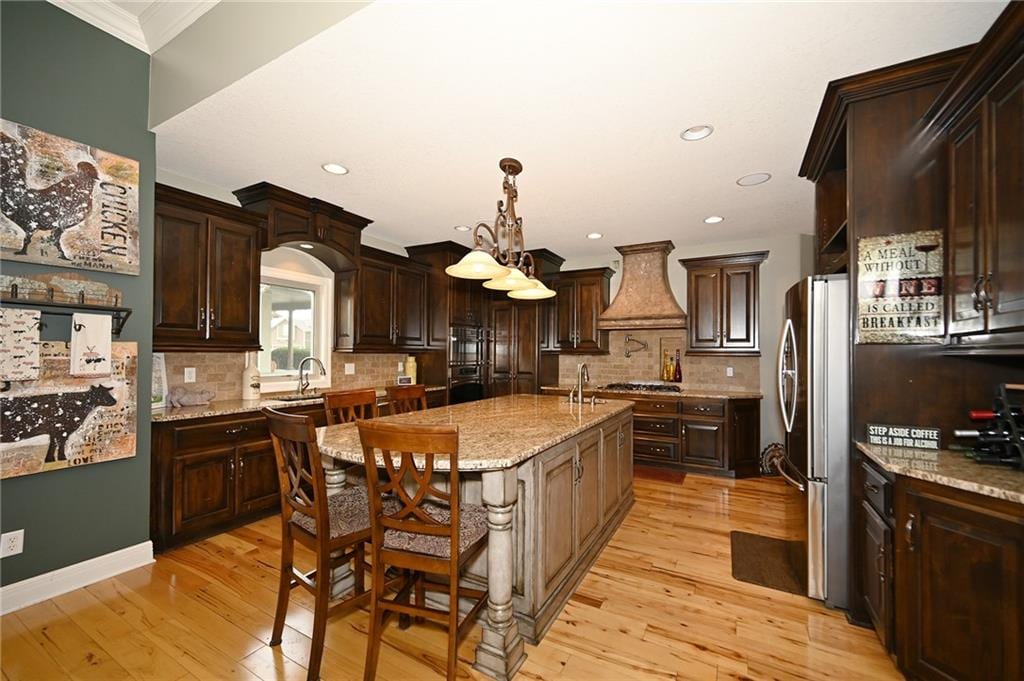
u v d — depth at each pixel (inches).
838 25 66.4
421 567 64.6
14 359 80.2
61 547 87.4
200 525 111.8
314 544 68.0
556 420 103.5
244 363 145.6
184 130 99.3
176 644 73.7
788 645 74.8
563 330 222.4
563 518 89.4
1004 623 51.7
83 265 88.5
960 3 62.0
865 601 77.4
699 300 194.4
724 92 83.8
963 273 66.9
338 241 159.6
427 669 69.1
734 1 62.1
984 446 67.4
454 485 61.3
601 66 76.2
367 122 95.6
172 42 94.1
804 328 88.8
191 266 116.6
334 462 86.4
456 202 148.5
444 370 207.3
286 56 74.3
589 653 72.9
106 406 92.1
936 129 73.8
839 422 83.7
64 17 86.4
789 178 124.6
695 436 181.0
